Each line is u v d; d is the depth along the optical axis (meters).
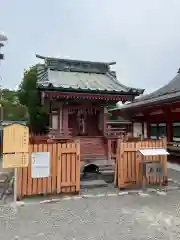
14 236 4.91
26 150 7.20
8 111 34.62
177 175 11.57
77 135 12.02
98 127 12.24
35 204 7.02
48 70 13.26
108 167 10.42
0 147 20.73
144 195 7.92
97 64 14.48
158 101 13.55
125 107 18.55
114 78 13.53
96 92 10.27
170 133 14.87
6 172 12.34
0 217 5.98
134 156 8.84
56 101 11.20
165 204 7.01
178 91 14.01
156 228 5.32
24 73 26.84
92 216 6.05
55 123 12.56
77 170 8.09
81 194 8.03
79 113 12.00
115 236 4.91
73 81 11.73
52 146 7.92
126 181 8.68
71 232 5.11
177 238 4.84
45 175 7.77
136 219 5.85
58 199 7.45
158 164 8.58
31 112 26.47
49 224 5.54
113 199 7.50
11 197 7.71
